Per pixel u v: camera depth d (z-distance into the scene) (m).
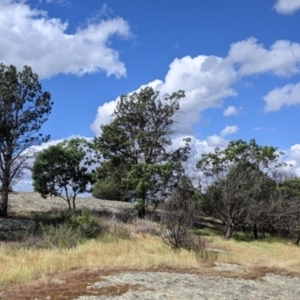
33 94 27.62
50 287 10.18
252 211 28.88
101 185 47.00
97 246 17.36
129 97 34.22
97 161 32.12
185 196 25.86
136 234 22.58
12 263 12.96
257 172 33.09
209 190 30.36
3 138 26.36
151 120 34.75
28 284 10.48
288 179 36.28
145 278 11.76
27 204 32.53
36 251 15.34
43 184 27.86
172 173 29.66
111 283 10.84
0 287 10.05
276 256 19.50
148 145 33.66
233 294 10.38
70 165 28.25
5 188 26.58
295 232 32.78
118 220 26.41
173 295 9.86
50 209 31.11
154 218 30.33
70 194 29.84
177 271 13.30
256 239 29.80
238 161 33.16
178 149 34.78
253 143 34.06
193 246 18.02
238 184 30.22
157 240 20.83
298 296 10.60
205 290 10.64
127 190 31.61
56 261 13.37
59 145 29.00
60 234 18.02
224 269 14.24
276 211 29.52
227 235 28.94
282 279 13.00
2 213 26.23
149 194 29.58
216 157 32.75
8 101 26.89
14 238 20.11
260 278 12.94
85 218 21.67
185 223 18.66
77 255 14.89
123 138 33.88
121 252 16.22
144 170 29.81
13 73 27.03
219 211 29.86
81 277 11.49
